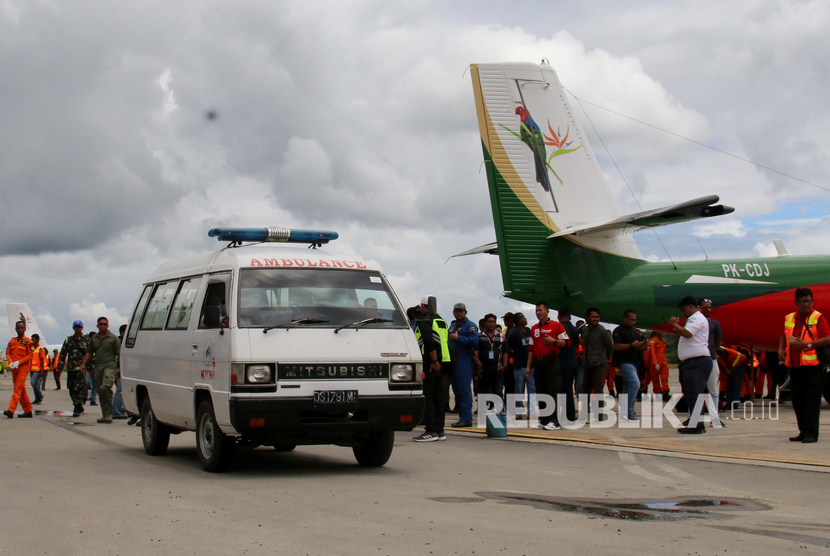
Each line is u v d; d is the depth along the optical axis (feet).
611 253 52.49
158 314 33.22
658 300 52.80
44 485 23.54
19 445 35.06
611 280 52.44
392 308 28.43
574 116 52.60
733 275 54.54
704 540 16.35
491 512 19.38
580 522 18.17
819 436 37.09
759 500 21.36
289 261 28.45
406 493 22.36
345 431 25.90
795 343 34.32
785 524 18.08
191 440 40.19
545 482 24.57
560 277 51.55
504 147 51.80
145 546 15.83
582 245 51.75
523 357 48.34
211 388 26.40
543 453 32.27
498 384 49.49
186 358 28.96
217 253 30.01
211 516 18.86
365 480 25.04
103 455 31.96
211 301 28.58
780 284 55.11
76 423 49.55
